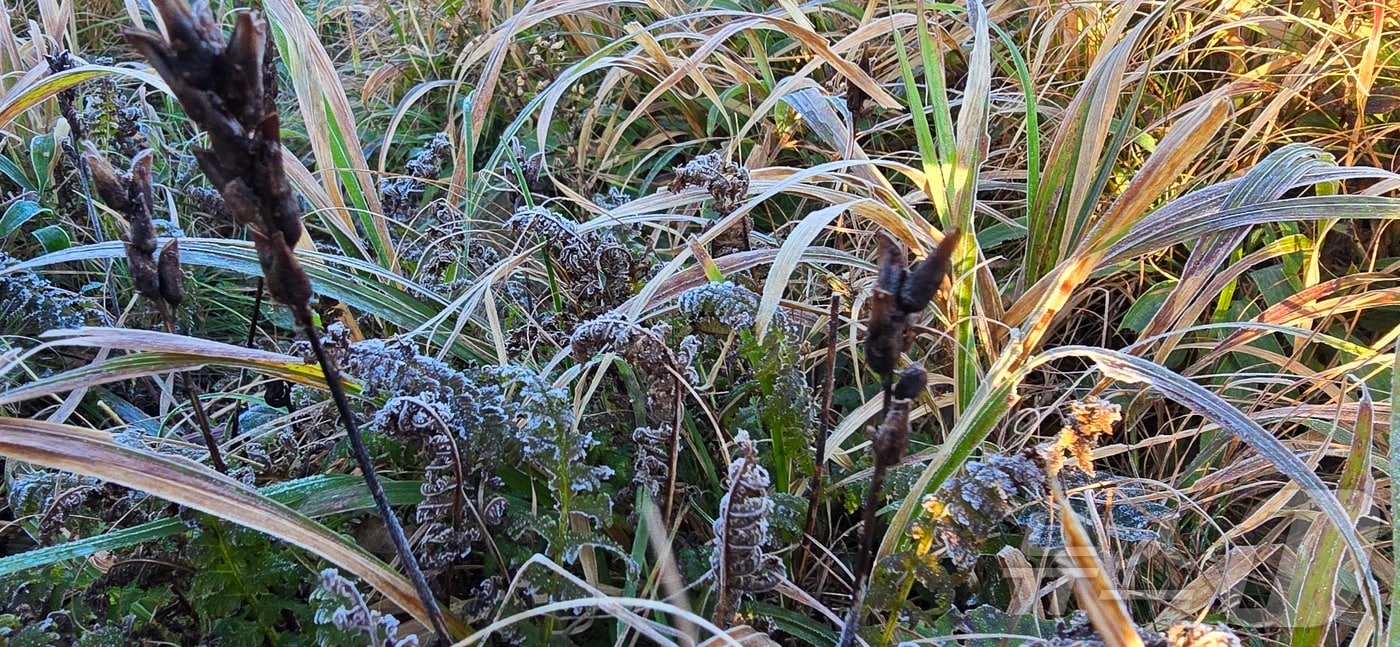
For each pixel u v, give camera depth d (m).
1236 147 0.76
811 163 0.96
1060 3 0.95
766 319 0.51
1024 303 0.63
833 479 0.57
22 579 0.48
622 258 0.61
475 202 0.84
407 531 0.54
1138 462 0.66
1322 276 0.73
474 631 0.47
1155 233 0.62
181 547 0.49
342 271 0.70
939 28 0.88
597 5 1.00
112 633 0.46
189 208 0.92
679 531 0.55
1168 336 0.57
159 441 0.54
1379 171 0.58
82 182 0.75
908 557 0.45
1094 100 0.67
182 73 0.32
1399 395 0.44
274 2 0.79
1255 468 0.54
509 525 0.48
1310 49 0.85
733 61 1.02
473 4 1.21
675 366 0.49
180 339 0.48
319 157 0.80
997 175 0.87
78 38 1.32
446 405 0.48
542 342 0.65
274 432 0.58
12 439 0.42
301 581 0.51
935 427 0.67
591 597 0.45
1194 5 0.90
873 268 0.66
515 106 1.10
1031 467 0.43
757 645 0.44
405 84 1.23
